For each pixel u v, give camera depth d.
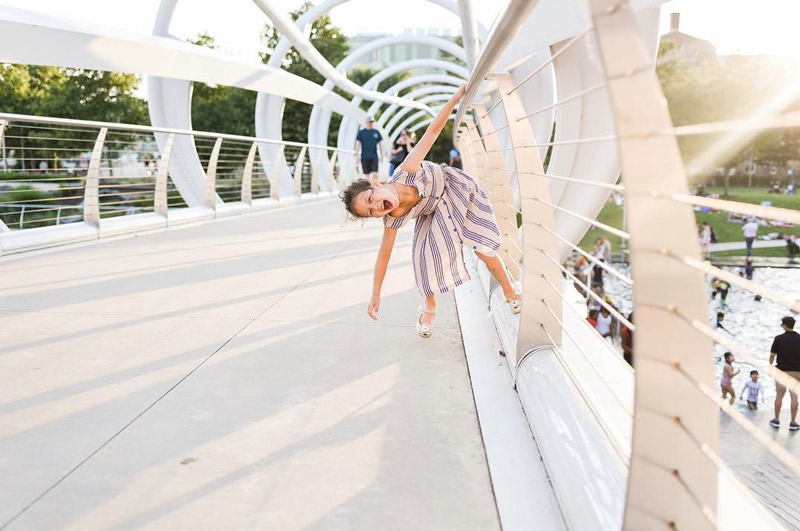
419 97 35.38
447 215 2.82
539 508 1.63
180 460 1.93
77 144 32.72
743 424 0.95
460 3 5.78
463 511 1.64
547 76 9.05
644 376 1.03
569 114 7.06
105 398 2.44
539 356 2.35
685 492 1.07
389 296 4.22
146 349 3.06
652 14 5.00
